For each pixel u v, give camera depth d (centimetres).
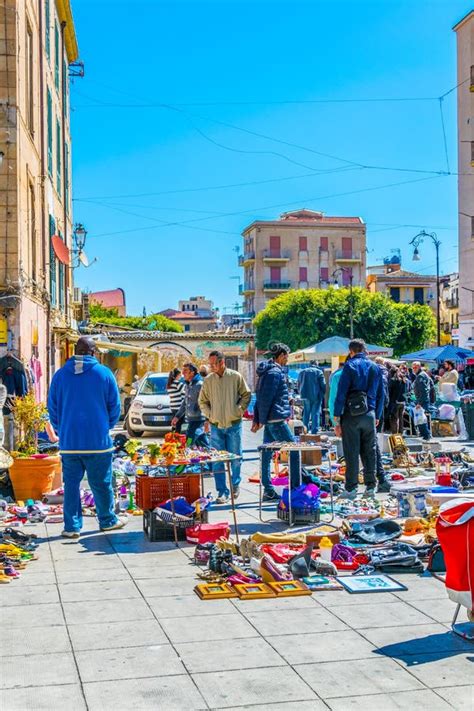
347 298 6322
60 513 978
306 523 895
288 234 9681
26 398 1141
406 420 1906
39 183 1972
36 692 441
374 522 834
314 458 1298
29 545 797
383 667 476
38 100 1973
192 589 648
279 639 526
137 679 460
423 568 706
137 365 4112
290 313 6397
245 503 1045
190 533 818
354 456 1037
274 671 470
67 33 2789
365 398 1026
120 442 1452
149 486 854
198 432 1298
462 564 529
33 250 1827
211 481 1288
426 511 930
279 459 1296
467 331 4750
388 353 2592
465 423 1919
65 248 2289
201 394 1087
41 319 1923
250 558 721
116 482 1127
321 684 452
